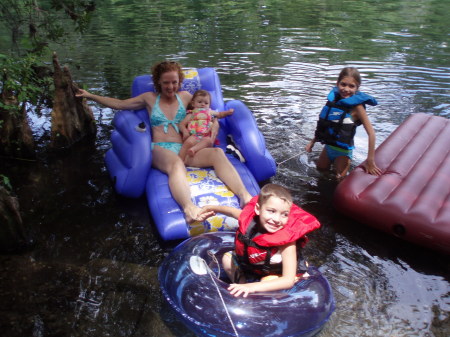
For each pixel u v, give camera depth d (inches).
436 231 124.7
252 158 155.6
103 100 174.2
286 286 95.3
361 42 358.6
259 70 289.4
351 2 558.3
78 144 195.5
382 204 134.5
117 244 130.0
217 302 94.9
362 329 100.8
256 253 100.2
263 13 483.2
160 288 111.7
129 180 147.0
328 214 146.7
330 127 165.9
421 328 101.6
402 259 126.3
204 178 142.7
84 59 306.8
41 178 167.8
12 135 179.0
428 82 268.1
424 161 157.4
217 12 486.6
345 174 169.2
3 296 109.4
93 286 113.0
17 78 181.0
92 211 146.6
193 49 335.3
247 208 106.1
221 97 186.7
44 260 123.1
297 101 241.3
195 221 127.9
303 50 335.6
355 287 114.3
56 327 100.2
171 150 154.1
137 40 358.9
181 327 100.3
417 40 364.2
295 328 93.2
